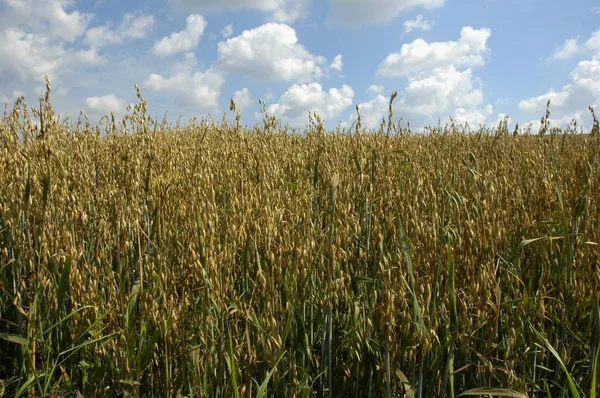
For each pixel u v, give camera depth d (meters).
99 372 2.39
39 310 2.65
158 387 2.43
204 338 2.31
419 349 2.25
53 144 4.00
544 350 2.42
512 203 3.56
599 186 3.66
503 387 2.22
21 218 3.22
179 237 3.28
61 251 2.64
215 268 2.24
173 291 2.51
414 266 2.52
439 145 7.51
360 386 2.47
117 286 2.91
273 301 2.35
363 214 3.32
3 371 2.92
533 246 3.13
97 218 3.71
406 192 3.51
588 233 2.74
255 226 2.76
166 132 8.33
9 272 3.14
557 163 5.68
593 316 2.36
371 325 2.22
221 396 2.23
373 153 3.79
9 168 3.90
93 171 4.74
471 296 2.26
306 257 2.54
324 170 4.73
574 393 1.98
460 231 2.76
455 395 2.35
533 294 2.81
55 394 2.30
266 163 4.72
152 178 3.86
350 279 2.69
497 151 6.68
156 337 2.23
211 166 5.18
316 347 2.75
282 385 2.36
